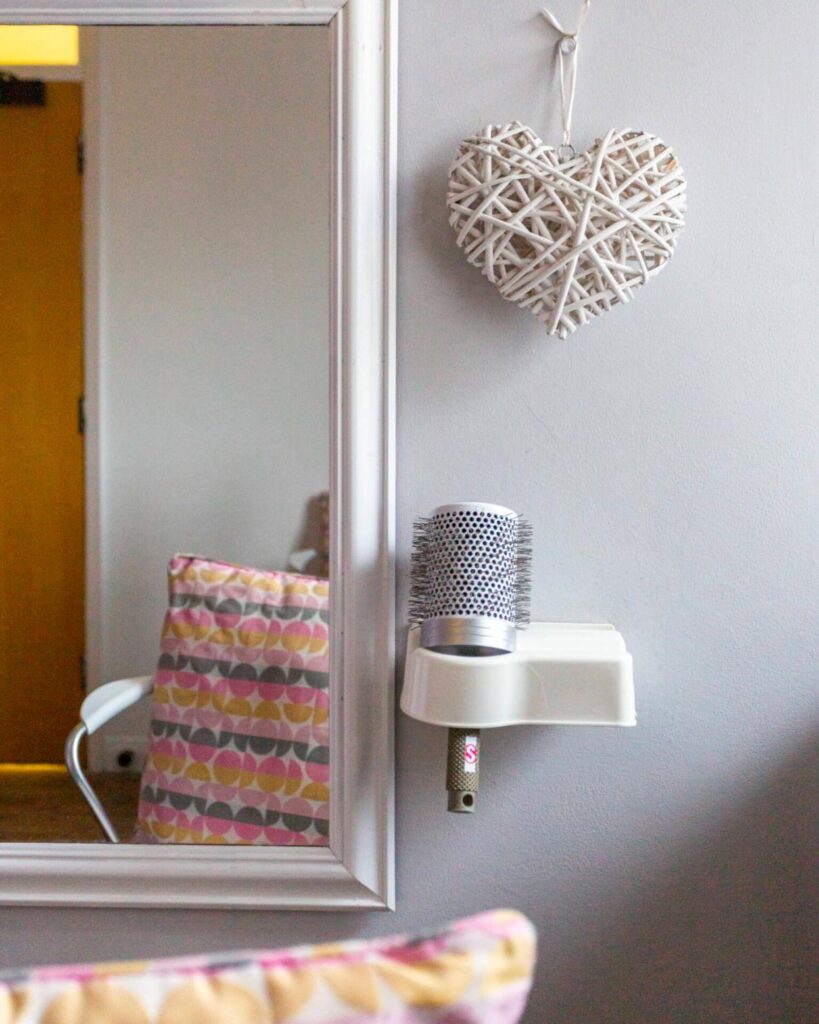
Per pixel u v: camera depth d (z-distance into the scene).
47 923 1.20
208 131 1.18
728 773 1.20
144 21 1.17
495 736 1.20
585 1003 1.21
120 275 1.19
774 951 1.20
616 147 1.10
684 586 1.20
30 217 1.20
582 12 1.17
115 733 1.19
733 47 1.17
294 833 1.18
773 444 1.19
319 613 1.18
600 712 1.05
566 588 1.20
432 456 1.19
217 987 0.51
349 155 1.15
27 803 1.19
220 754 1.19
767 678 1.20
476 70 1.18
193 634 1.19
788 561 1.19
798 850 1.20
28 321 1.20
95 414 1.20
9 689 1.20
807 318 1.18
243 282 1.18
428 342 1.19
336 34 1.15
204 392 1.19
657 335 1.19
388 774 1.17
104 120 1.19
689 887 1.20
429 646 1.06
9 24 1.18
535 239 1.09
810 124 1.17
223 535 1.19
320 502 1.18
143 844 1.18
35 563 1.20
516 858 1.21
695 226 1.18
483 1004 0.52
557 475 1.19
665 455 1.19
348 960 0.52
